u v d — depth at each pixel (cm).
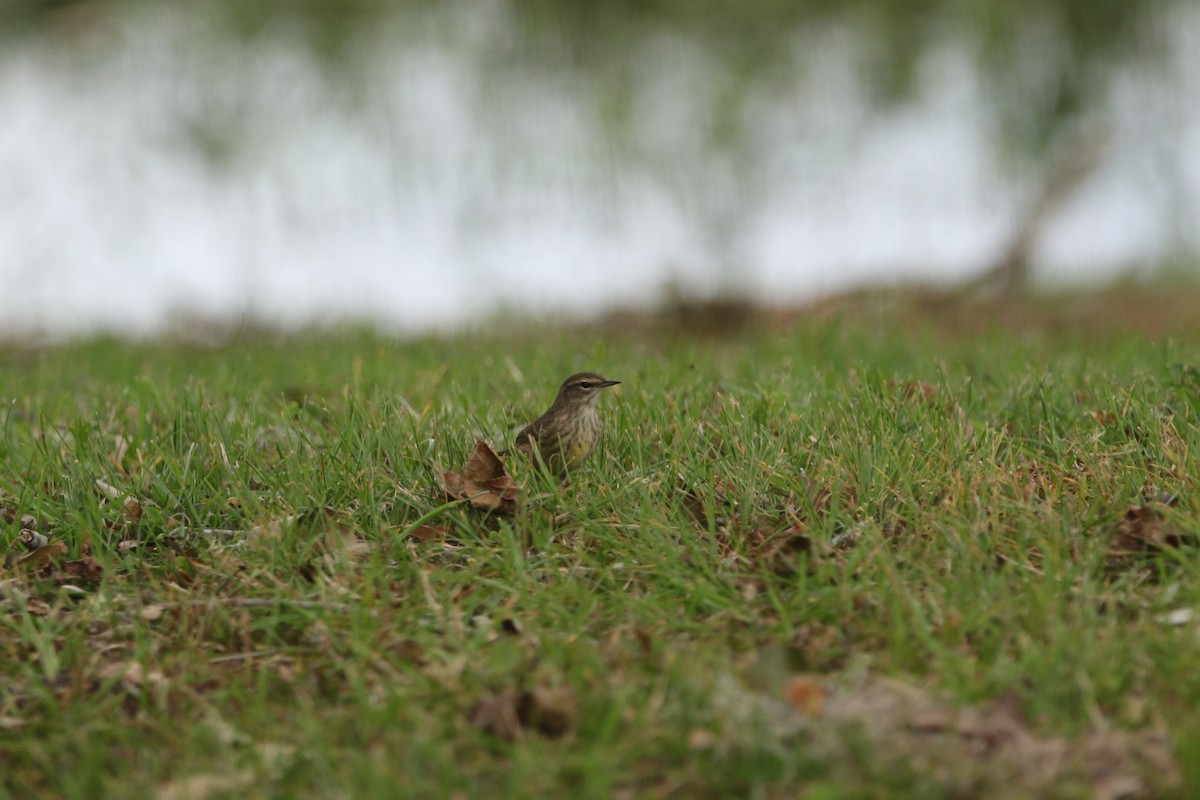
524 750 676
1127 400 1109
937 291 2803
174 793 679
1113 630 759
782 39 3422
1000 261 2922
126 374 1642
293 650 815
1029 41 3328
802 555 854
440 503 996
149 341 2316
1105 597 804
